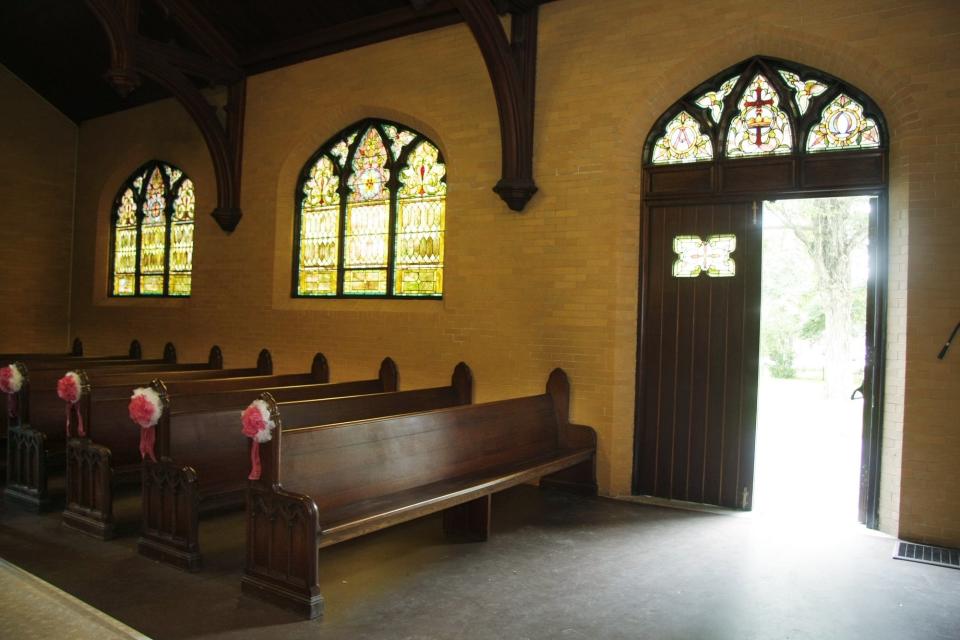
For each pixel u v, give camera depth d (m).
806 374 14.81
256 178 8.16
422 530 4.73
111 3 6.66
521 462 5.16
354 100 7.30
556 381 5.86
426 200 7.04
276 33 7.70
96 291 10.27
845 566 4.20
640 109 5.63
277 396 5.78
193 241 8.90
